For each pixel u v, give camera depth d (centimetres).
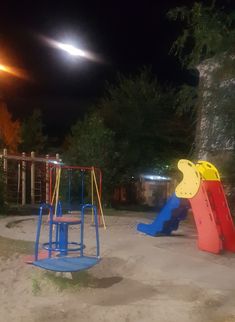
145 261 927
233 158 1336
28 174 2714
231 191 1486
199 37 1259
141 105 2822
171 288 765
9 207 2017
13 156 2358
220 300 693
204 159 1430
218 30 1244
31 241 1152
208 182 1112
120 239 1190
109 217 1778
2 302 720
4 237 1205
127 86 2919
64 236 887
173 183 2562
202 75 1373
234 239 1067
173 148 2823
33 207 2278
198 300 698
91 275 848
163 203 2686
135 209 2366
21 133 4038
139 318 635
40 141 4056
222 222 1079
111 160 2347
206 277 820
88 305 693
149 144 2800
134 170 2741
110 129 2645
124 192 2841
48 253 900
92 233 1311
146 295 734
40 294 757
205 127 1301
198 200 1073
